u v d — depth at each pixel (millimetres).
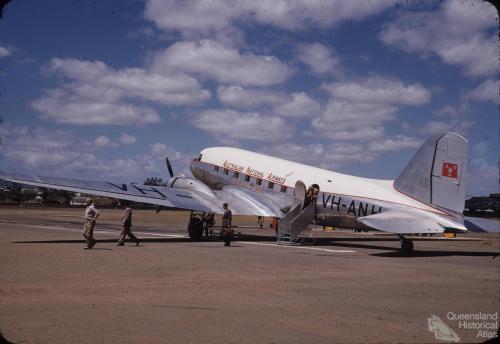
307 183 20672
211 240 21234
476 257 16188
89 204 15758
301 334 6090
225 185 24609
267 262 13266
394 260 14711
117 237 21094
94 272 10695
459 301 8180
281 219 20406
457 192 15516
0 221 33531
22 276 9977
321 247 19219
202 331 6148
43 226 28672
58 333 5918
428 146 16406
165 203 20266
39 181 18172
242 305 7699
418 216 15953
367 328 6410
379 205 17500
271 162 23172
